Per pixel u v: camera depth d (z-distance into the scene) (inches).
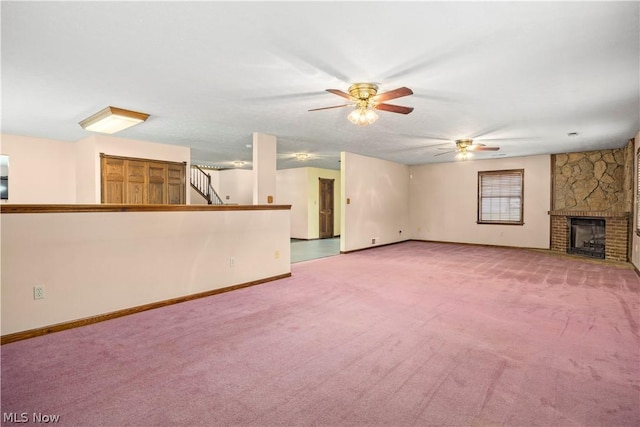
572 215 285.0
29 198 233.9
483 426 69.6
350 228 302.5
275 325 124.6
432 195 379.2
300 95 139.1
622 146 261.3
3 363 95.0
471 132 210.2
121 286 134.6
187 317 133.0
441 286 181.0
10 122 188.4
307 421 71.1
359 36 90.0
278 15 79.8
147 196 246.4
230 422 70.7
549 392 81.8
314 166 415.2
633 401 78.2
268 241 193.3
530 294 165.8
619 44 94.8
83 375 88.7
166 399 78.5
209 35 89.4
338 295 164.1
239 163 375.9
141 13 78.7
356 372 91.2
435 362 96.8
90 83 125.3
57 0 72.8
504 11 78.2
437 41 92.9
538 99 143.9
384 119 177.9
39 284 114.8
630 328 121.7
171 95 139.4
